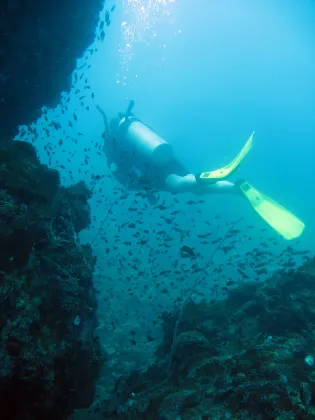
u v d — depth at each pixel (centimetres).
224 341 490
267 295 539
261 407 262
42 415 320
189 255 545
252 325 498
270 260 705
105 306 945
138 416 334
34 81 596
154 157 841
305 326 448
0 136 614
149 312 967
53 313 360
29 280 354
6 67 542
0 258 321
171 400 308
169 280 1181
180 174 895
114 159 916
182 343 442
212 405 291
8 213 337
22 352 294
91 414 439
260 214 696
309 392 274
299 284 542
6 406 282
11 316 306
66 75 673
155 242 1631
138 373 510
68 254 423
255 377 308
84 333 387
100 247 1388
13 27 507
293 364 315
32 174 404
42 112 686
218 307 592
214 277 1277
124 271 1194
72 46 626
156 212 2055
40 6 521
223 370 351
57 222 456
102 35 632
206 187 793
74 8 572
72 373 361
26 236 344
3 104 578
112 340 801
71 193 559
